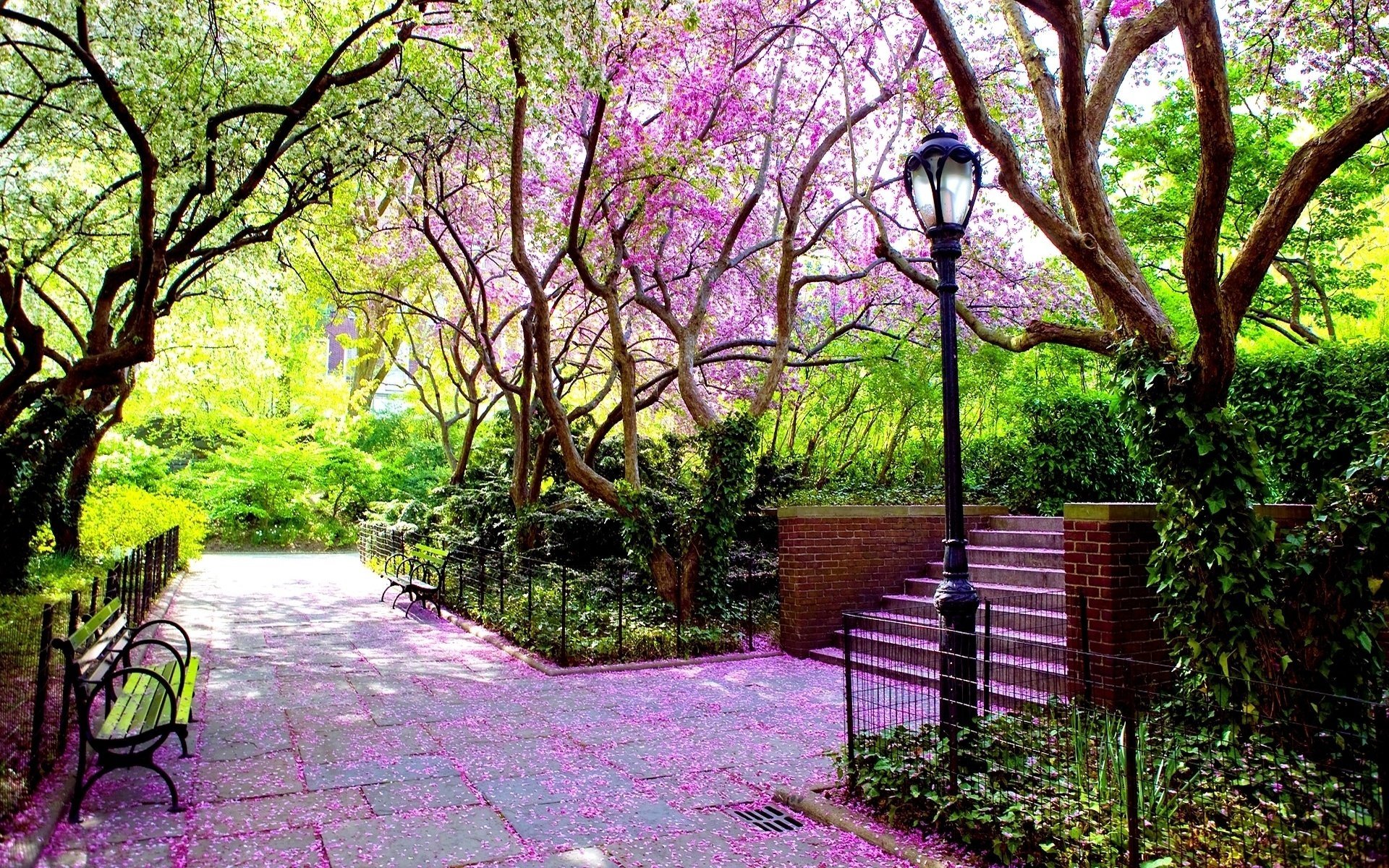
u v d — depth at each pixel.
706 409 11.10
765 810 4.73
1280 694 4.91
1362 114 4.61
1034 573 8.68
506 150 11.77
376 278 17.08
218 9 10.09
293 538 25.73
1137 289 5.97
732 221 13.66
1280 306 15.80
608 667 8.56
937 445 13.95
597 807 4.74
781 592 9.72
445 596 12.66
